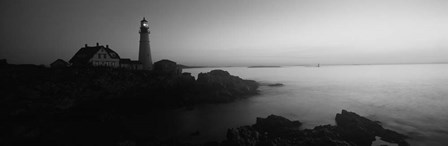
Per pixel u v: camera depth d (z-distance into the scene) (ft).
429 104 153.99
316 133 82.07
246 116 128.16
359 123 95.04
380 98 182.80
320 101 177.47
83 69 148.56
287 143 73.15
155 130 99.55
